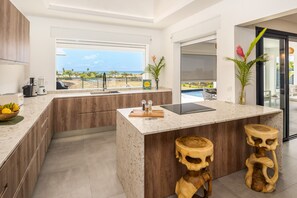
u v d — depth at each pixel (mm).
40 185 2141
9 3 1862
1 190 1028
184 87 4691
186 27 3793
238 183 2189
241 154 2490
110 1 3672
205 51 4828
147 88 4695
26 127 1606
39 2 3023
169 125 1670
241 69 2600
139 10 3996
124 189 2039
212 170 2271
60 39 3980
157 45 4809
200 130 2162
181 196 1759
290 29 3303
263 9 2338
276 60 3354
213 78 5051
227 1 2818
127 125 1890
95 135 3934
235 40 2721
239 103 2758
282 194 1964
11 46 1925
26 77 3633
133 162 1729
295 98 4855
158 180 1925
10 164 1167
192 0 2965
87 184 2174
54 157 2871
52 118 3252
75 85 4301
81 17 3764
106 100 3838
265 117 2514
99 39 4152
